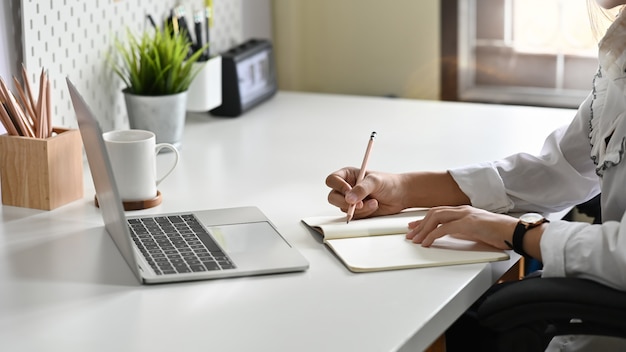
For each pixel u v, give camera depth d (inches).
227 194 64.8
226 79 85.6
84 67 73.7
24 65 67.4
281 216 60.5
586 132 62.6
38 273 50.9
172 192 65.2
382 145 77.0
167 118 74.0
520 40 105.5
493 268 52.9
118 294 48.2
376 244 55.0
